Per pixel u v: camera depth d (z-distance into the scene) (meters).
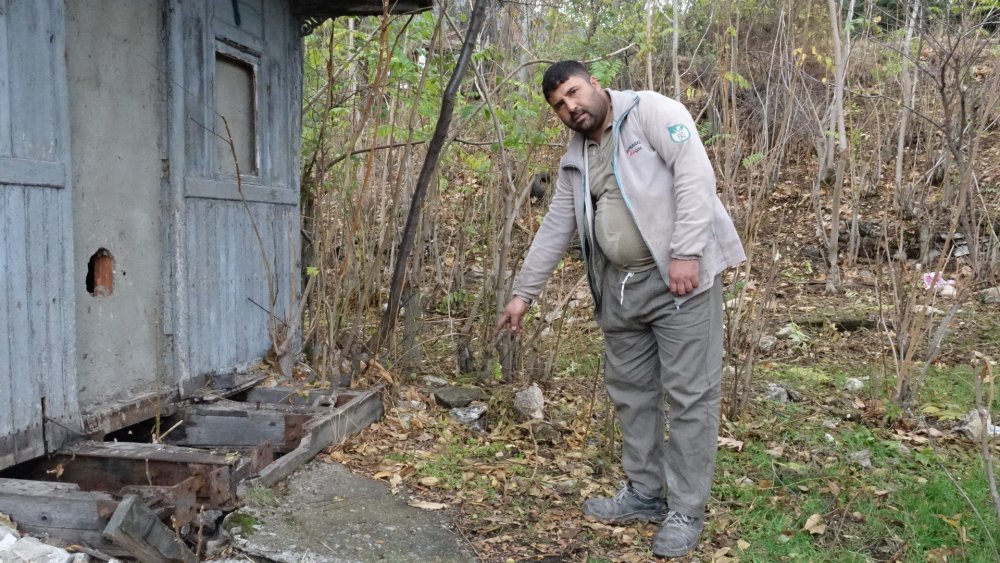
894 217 8.50
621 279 2.93
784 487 3.54
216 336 4.22
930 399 4.94
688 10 7.98
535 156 5.25
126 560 2.70
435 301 6.59
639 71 6.64
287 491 3.25
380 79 4.44
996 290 6.92
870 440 4.21
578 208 2.99
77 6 3.30
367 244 5.34
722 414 4.59
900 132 8.32
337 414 3.84
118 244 3.57
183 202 3.88
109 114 3.49
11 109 2.90
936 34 7.38
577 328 6.02
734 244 2.86
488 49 5.03
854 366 5.75
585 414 4.40
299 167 5.13
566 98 2.81
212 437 3.80
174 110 3.80
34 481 2.84
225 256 4.28
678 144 2.71
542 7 6.27
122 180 3.59
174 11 3.78
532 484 3.52
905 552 2.99
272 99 4.79
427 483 3.44
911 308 5.03
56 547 2.63
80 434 3.25
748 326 4.96
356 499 3.24
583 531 3.10
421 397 4.63
